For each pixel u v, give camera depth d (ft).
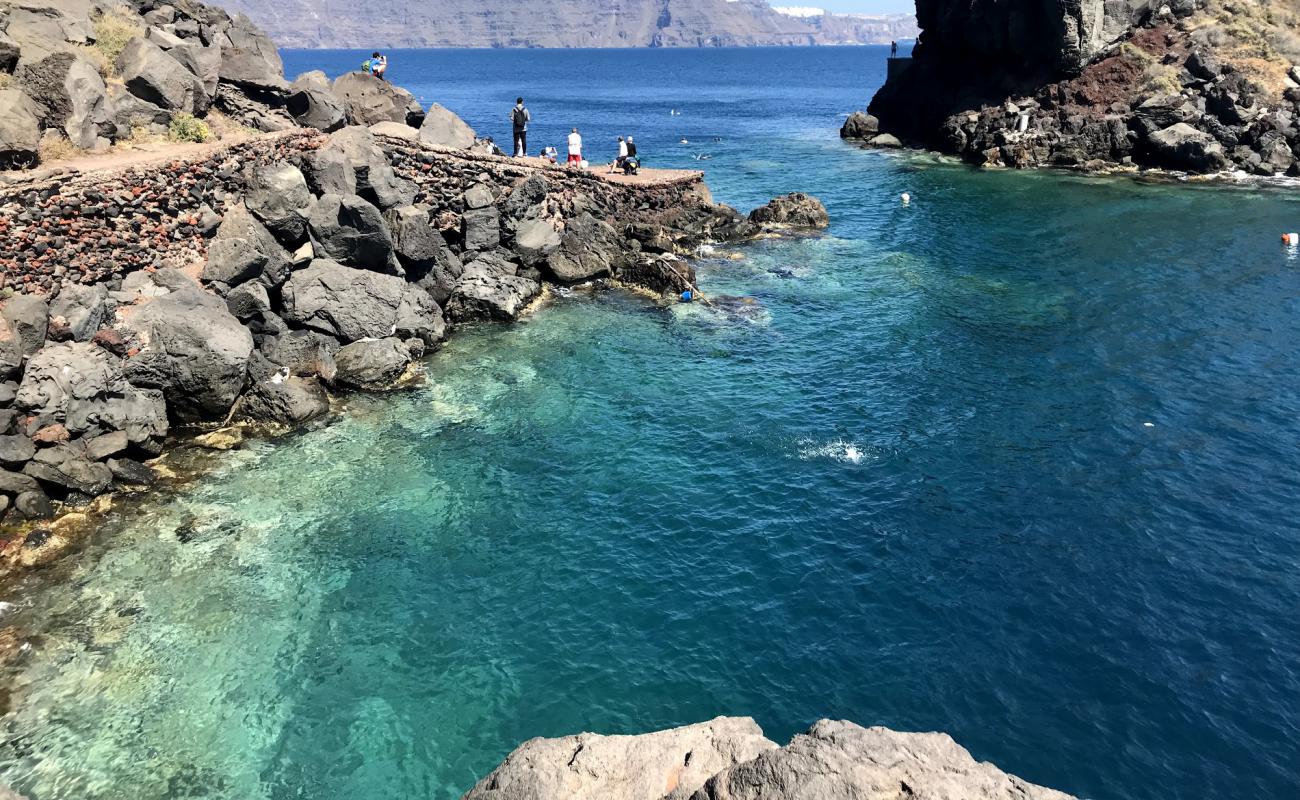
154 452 75.97
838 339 109.09
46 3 108.58
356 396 89.86
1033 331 110.52
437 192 119.96
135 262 85.05
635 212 145.59
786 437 84.33
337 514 70.23
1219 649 56.95
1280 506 72.08
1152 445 82.02
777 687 54.08
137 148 99.25
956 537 69.10
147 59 108.06
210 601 59.57
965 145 245.04
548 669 55.31
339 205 98.12
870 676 54.95
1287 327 108.58
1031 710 52.24
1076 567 65.31
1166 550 67.00
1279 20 223.10
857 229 163.53
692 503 73.82
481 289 111.45
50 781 45.83
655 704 52.60
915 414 89.04
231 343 81.30
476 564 65.26
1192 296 121.08
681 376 98.02
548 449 81.76
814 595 62.59
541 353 103.24
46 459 67.82
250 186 98.17
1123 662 55.93
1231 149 205.46
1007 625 59.41
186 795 45.70
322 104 128.98
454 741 49.70
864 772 28.50
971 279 131.95
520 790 31.30
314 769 47.60
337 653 55.98
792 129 328.08
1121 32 229.25
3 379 68.54
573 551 67.21
